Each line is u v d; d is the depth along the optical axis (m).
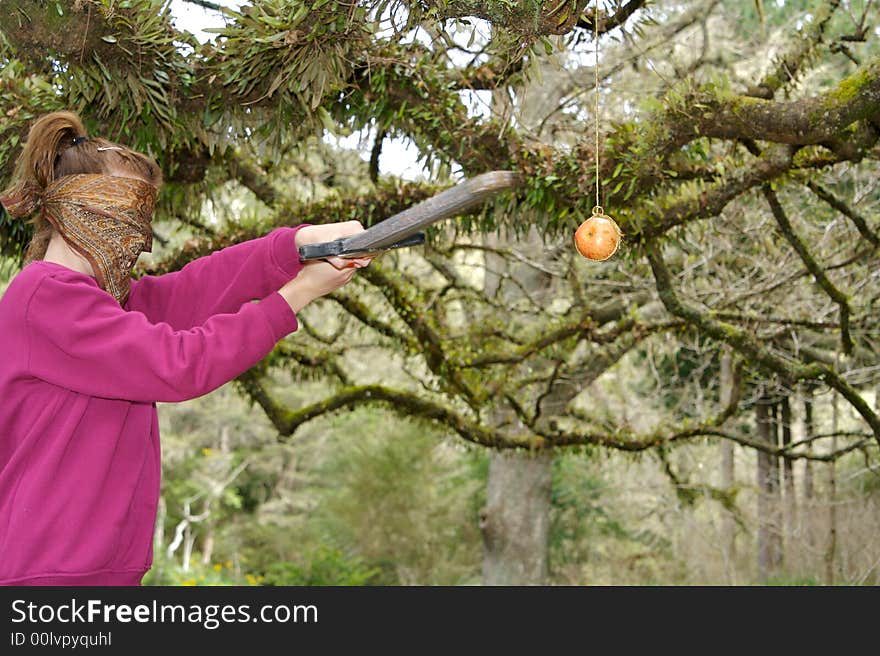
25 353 1.32
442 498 13.38
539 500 8.88
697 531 8.95
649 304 6.77
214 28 1.97
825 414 9.95
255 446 18.12
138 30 2.05
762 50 5.57
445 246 5.30
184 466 17.11
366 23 1.91
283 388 14.72
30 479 1.30
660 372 9.10
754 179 2.71
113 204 1.41
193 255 3.72
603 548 11.69
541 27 1.72
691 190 2.77
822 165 2.78
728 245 4.63
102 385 1.31
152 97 2.22
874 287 4.99
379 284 4.50
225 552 16.67
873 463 7.10
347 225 1.53
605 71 4.59
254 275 1.53
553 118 4.32
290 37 1.89
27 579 1.26
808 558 7.79
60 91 2.32
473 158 2.53
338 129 2.60
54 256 1.44
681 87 2.40
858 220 3.68
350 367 8.63
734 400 5.04
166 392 1.31
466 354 4.76
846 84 2.24
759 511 8.70
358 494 13.51
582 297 5.33
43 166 1.43
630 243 2.86
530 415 5.49
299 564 14.05
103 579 1.33
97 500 1.33
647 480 9.61
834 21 3.96
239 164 3.86
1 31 2.05
